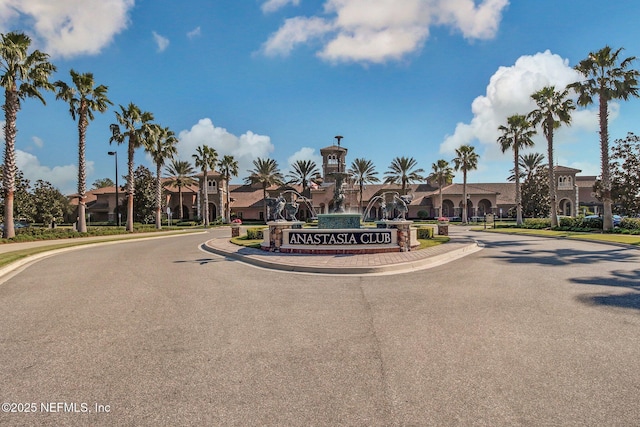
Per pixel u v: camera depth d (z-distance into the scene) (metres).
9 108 24.58
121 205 63.16
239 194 70.62
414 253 14.86
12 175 24.92
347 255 14.46
